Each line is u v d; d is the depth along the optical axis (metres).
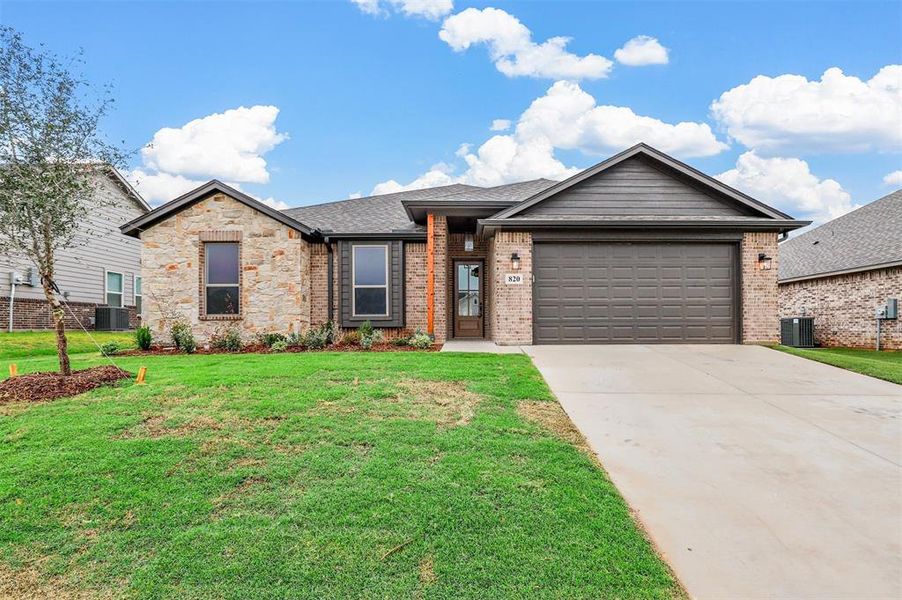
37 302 15.45
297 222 11.55
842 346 15.51
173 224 11.62
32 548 2.77
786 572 2.63
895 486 3.68
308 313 12.39
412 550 2.73
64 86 6.21
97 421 4.72
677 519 3.18
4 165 5.96
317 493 3.36
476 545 2.78
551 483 3.55
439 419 4.92
